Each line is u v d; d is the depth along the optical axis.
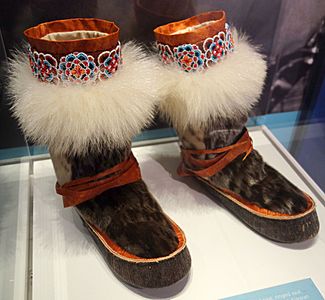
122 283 0.71
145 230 0.69
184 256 0.68
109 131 0.64
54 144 0.68
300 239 0.73
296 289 0.69
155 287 0.66
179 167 0.93
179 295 0.69
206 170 0.82
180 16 0.92
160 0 0.89
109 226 0.72
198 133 0.79
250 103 0.77
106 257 0.72
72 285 0.71
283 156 1.04
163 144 1.10
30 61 0.67
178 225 0.81
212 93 0.70
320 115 1.06
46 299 0.69
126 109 0.64
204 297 0.68
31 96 0.64
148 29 0.92
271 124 1.23
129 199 0.75
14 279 0.72
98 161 0.72
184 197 0.90
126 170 0.77
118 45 0.66
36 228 0.84
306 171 1.03
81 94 0.62
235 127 0.80
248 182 0.79
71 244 0.79
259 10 0.97
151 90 0.69
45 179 0.98
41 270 0.74
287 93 1.17
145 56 0.75
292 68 1.11
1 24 0.83
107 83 0.64
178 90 0.72
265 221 0.74
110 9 0.87
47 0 0.83
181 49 0.71
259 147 1.08
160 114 0.83
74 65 0.62
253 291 0.69
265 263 0.74
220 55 0.72
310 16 1.01
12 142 0.87
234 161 0.81
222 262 0.74
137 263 0.65
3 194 0.78
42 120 0.63
